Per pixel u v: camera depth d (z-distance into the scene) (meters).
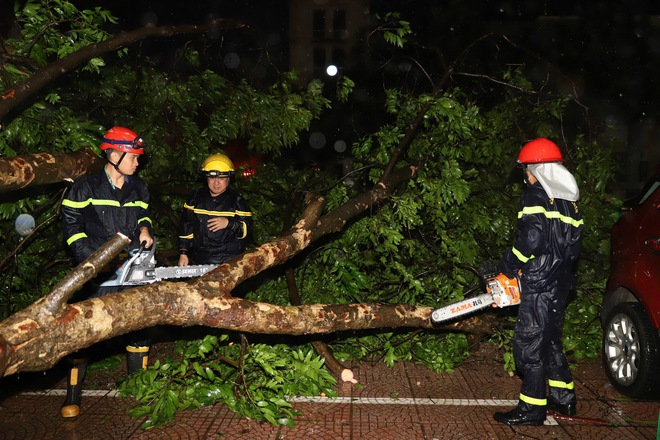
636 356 4.64
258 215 6.38
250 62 6.42
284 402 4.27
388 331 5.65
